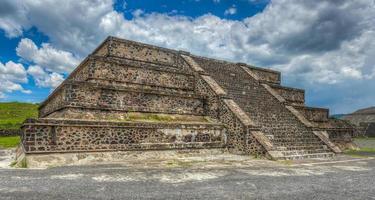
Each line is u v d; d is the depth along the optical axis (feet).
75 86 55.16
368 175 43.16
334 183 36.22
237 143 64.64
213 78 79.92
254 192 30.22
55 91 64.95
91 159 49.65
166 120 63.82
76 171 39.52
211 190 30.50
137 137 55.42
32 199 24.84
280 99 85.97
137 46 75.05
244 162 53.11
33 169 41.06
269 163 53.06
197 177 37.60
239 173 41.55
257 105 77.77
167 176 37.60
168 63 80.84
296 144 68.95
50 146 46.91
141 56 75.56
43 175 35.99
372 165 55.21
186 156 59.77
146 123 56.34
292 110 83.15
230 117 66.80
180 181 34.78
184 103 69.62
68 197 25.88
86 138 50.11
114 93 59.82
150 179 35.37
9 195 25.94
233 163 51.60
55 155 47.11
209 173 40.75
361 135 182.19
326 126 100.48
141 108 63.00
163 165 47.42
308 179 38.52
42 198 25.26
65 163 46.96
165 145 58.18
